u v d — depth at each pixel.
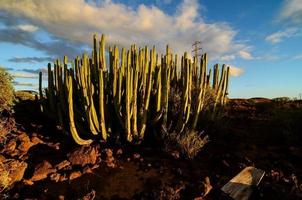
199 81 6.90
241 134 7.09
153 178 4.93
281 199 4.15
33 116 7.90
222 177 4.86
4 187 4.56
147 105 6.25
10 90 7.18
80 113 6.78
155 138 6.60
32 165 5.34
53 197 4.50
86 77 6.28
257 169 4.75
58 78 6.93
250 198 4.37
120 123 6.35
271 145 6.23
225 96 7.63
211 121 7.09
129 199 4.45
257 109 10.88
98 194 4.58
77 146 6.22
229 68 7.61
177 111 6.74
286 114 7.18
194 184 4.63
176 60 7.59
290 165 5.09
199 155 5.79
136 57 6.52
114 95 6.26
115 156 5.80
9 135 6.30
